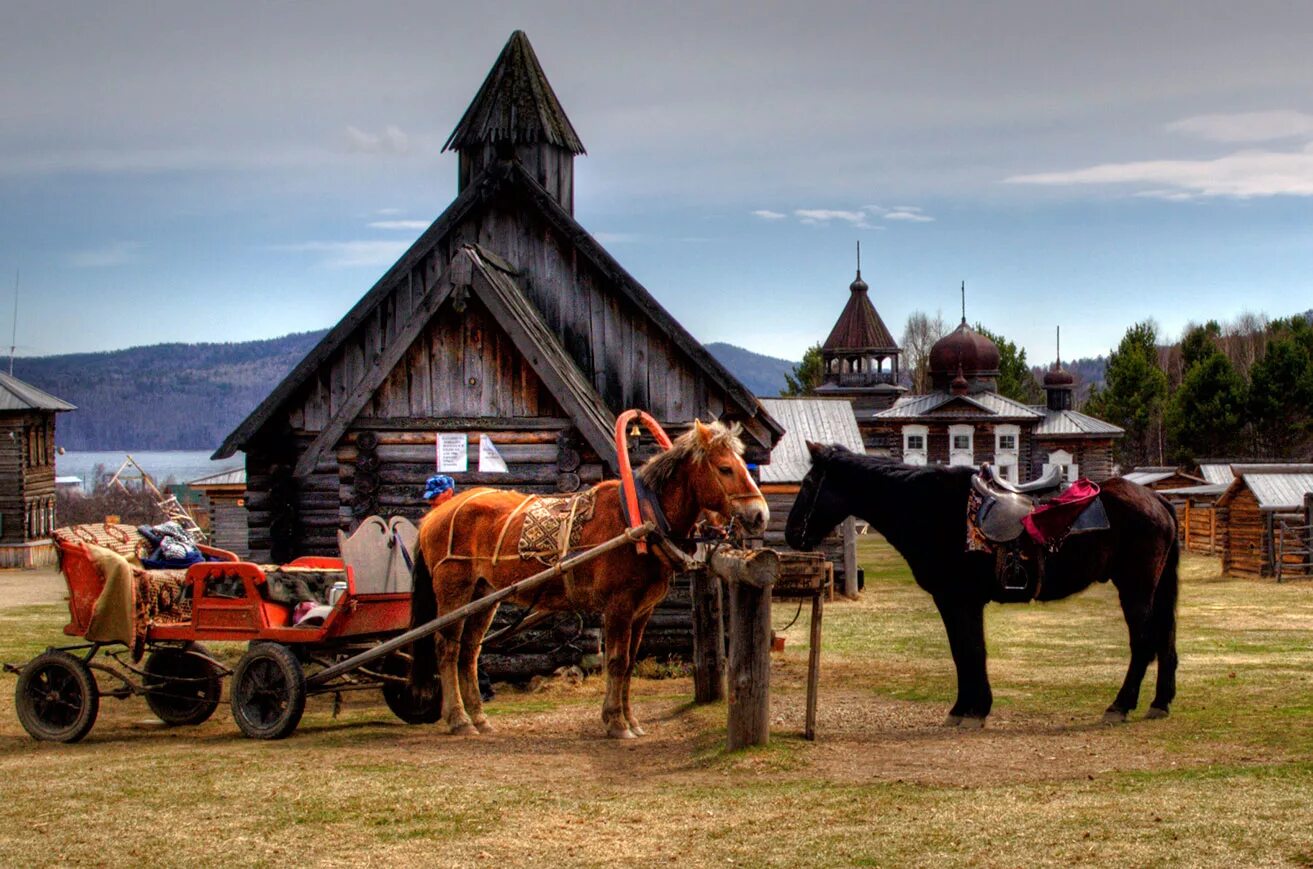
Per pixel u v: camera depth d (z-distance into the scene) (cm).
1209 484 6081
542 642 1567
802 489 1197
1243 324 13425
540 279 1884
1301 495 3697
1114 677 1459
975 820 749
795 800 822
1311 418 8588
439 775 939
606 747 1067
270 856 734
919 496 1140
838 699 1312
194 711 1236
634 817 796
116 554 1173
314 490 1916
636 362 1861
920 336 13712
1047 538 1092
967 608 1130
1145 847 680
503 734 1151
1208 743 988
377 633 1195
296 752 1045
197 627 1164
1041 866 660
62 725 1166
